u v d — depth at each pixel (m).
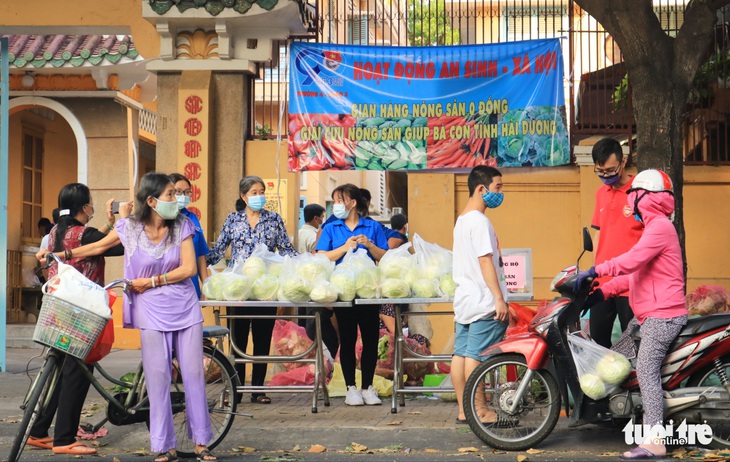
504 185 9.62
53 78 14.02
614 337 7.25
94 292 5.43
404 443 6.26
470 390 5.95
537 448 6.00
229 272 7.43
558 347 5.82
